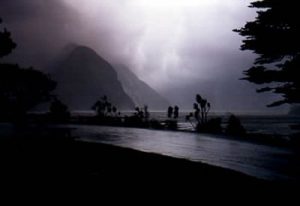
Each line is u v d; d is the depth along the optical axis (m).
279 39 19.11
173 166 12.26
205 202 7.18
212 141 30.80
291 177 12.04
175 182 9.18
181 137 35.84
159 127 59.09
